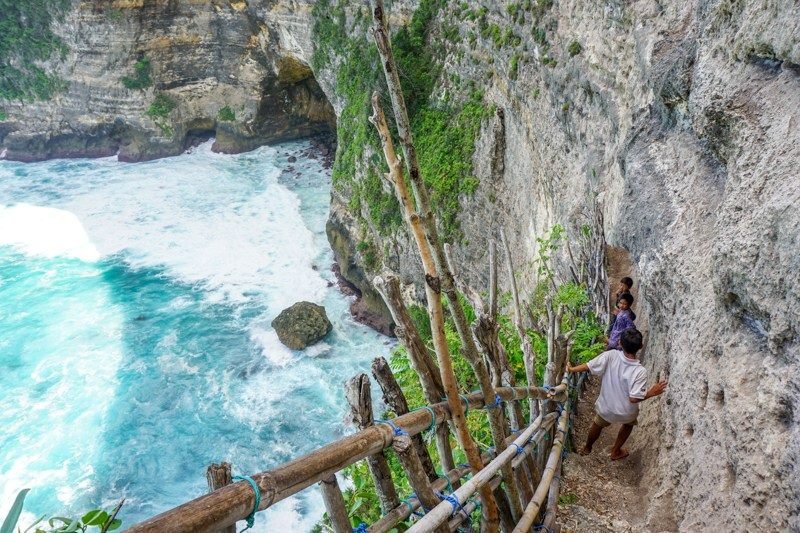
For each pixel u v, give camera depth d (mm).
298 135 46625
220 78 45062
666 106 9195
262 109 44594
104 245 36000
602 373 7375
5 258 34969
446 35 27172
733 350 5281
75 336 29047
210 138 46750
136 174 43688
